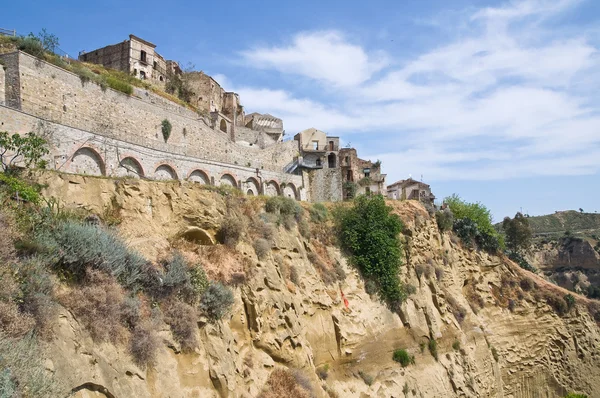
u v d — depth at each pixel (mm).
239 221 29812
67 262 18078
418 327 42031
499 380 50438
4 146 21938
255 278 28047
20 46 39094
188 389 20094
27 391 12633
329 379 32281
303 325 30875
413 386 37938
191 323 21609
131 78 58406
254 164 58375
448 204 69250
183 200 27969
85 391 15367
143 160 36781
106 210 24203
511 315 57188
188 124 48312
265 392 24703
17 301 14852
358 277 40281
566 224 162625
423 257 49062
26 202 19906
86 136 31781
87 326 17031
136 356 18375
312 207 42719
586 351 58594
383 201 45875
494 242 62625
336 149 76625
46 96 34469
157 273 21891
